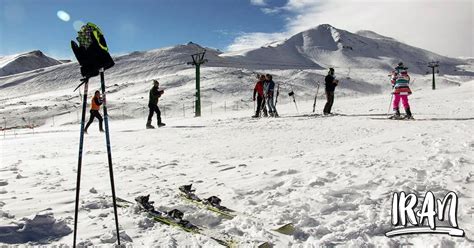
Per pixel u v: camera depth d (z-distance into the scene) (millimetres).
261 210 5418
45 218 4480
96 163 8789
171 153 10633
